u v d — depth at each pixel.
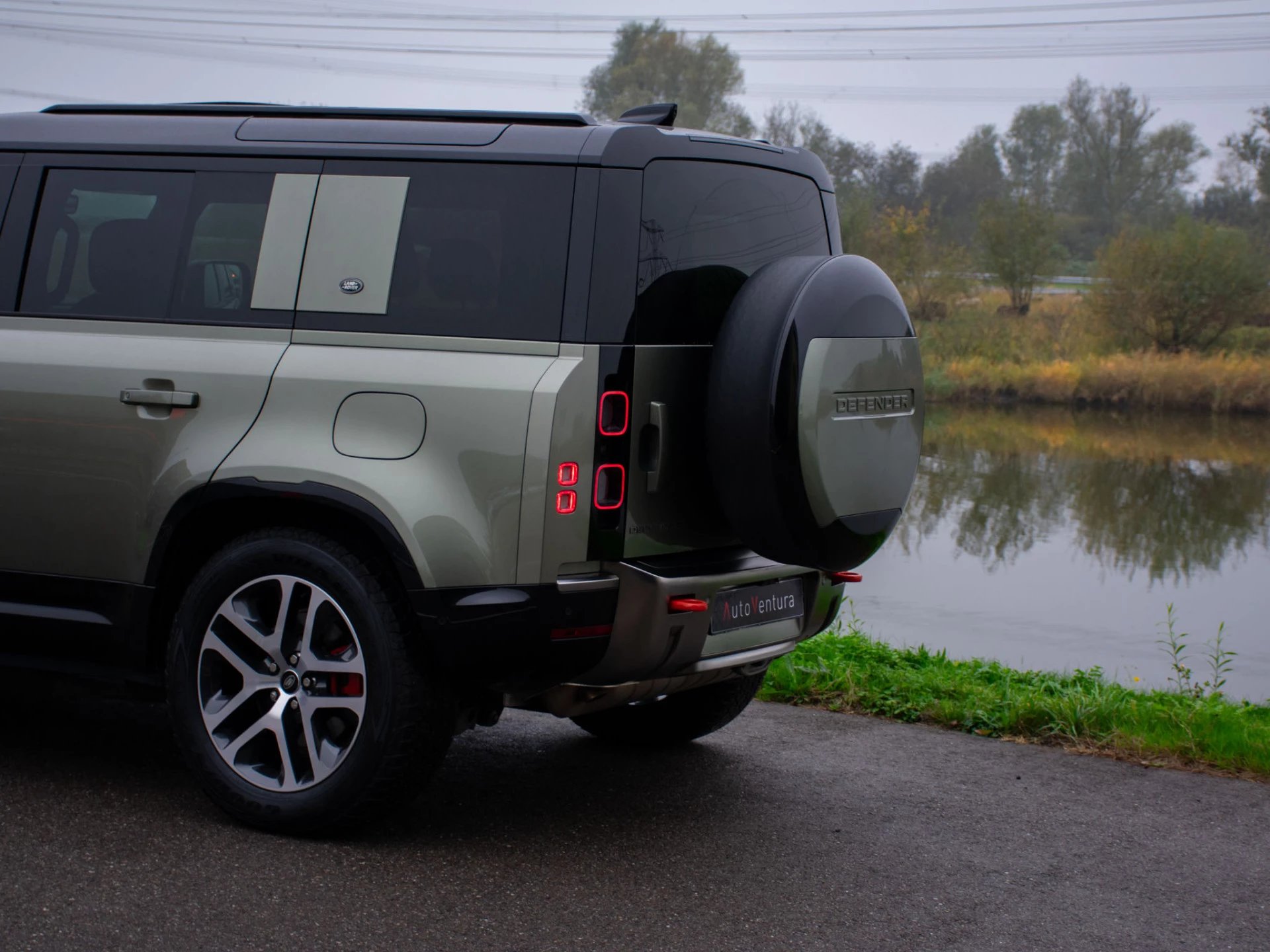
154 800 3.87
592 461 3.36
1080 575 12.90
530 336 3.42
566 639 3.38
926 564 13.40
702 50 79.50
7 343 3.95
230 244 3.78
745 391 3.46
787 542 3.52
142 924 3.00
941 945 3.08
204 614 3.66
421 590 3.39
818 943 3.06
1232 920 3.30
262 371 3.63
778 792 4.26
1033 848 3.80
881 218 45.28
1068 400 37.19
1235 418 33.91
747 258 3.83
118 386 3.77
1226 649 9.30
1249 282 38.03
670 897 3.31
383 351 3.55
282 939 2.96
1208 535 16.27
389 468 3.45
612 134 3.47
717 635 3.68
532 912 3.17
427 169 3.62
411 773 3.51
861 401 3.61
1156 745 4.84
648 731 4.70
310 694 3.57
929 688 5.60
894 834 3.87
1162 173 79.06
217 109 4.01
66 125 4.08
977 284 44.53
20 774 4.06
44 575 3.90
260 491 3.54
